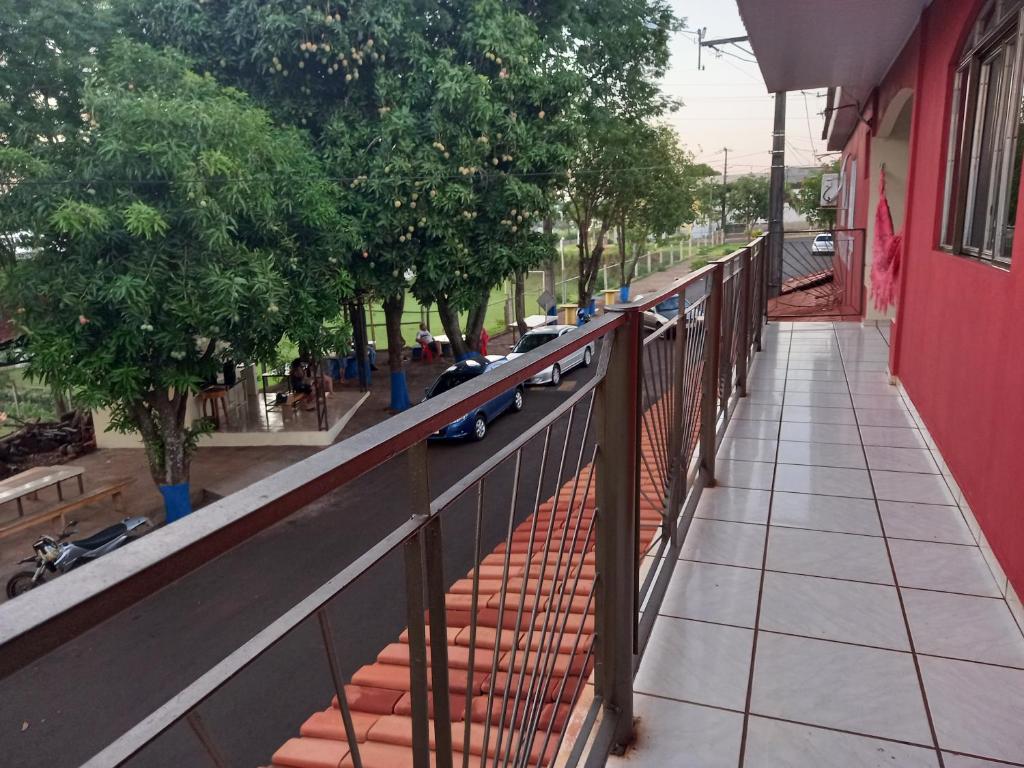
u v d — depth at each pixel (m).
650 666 2.19
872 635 2.29
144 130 7.28
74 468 9.70
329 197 9.85
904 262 5.34
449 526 7.27
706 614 2.45
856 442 4.15
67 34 8.26
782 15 5.08
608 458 1.75
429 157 10.69
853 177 12.59
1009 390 2.55
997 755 1.79
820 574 2.68
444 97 10.54
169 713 0.58
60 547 7.16
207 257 7.77
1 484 8.96
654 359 2.72
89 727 4.23
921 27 5.00
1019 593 2.31
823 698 2.02
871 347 6.97
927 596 2.50
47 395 13.15
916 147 5.14
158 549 0.55
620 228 22.81
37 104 8.28
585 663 1.77
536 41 12.05
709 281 3.35
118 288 7.05
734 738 1.88
